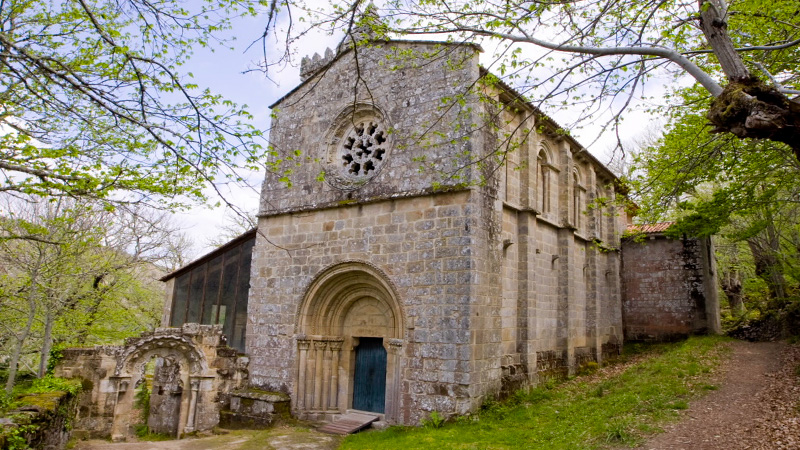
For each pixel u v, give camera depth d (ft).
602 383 54.80
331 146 60.18
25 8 31.50
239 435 51.70
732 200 55.88
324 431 50.14
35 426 35.12
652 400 42.78
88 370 56.85
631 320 86.94
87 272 57.62
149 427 66.28
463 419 43.55
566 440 35.86
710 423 36.45
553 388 55.83
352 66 60.54
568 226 65.00
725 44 22.63
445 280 47.21
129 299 81.15
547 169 65.00
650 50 24.16
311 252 58.13
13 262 52.24
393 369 49.90
